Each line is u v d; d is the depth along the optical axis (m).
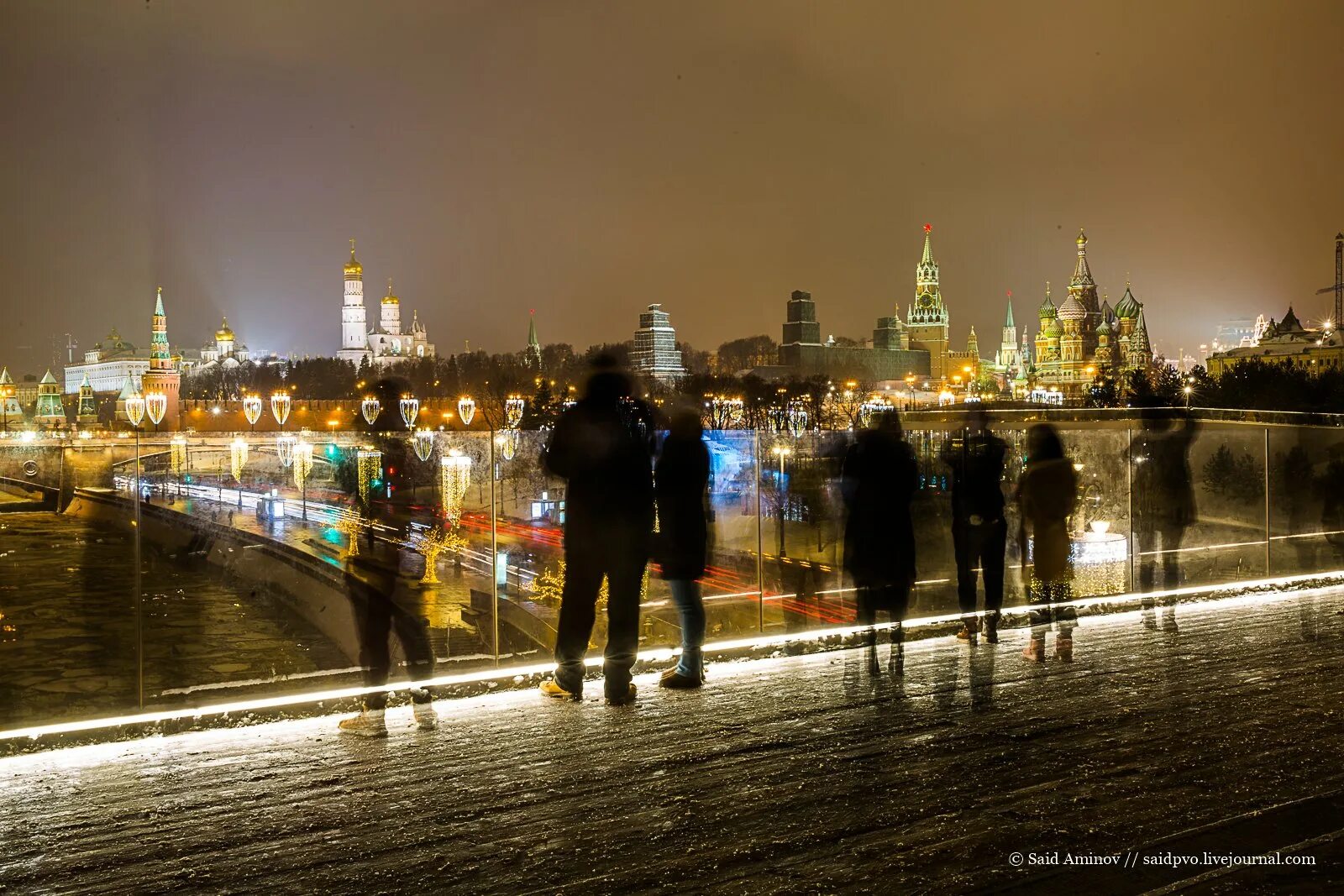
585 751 6.94
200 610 22.97
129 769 6.70
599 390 8.25
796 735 7.27
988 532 10.21
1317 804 5.84
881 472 9.16
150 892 4.91
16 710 8.92
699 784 6.25
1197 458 16.83
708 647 10.11
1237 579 14.04
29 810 5.98
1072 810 5.79
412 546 11.43
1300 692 8.24
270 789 6.27
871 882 4.89
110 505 12.67
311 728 7.63
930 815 5.73
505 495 13.17
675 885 4.88
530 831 5.57
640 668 9.53
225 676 19.97
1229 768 6.45
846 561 9.34
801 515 13.58
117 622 12.97
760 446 11.91
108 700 12.66
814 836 5.46
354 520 9.06
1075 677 8.86
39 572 14.10
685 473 8.59
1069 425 13.66
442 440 12.98
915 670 9.20
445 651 12.39
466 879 4.99
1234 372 88.69
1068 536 10.62
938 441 13.99
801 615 12.38
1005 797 6.00
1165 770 6.43
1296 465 16.73
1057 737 7.13
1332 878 4.88
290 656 21.55
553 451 8.24
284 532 24.64
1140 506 12.64
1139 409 15.35
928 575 13.91
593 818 5.74
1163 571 12.20
